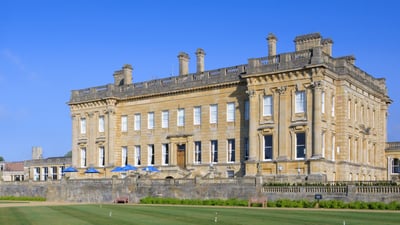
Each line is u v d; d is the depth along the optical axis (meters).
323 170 54.41
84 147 77.88
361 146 63.34
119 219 30.48
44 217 32.69
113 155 74.06
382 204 40.91
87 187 63.03
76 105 78.88
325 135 56.47
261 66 59.16
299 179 53.59
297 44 60.38
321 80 54.91
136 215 33.75
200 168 65.19
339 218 30.64
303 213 35.50
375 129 68.94
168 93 69.25
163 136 69.62
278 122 57.41
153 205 50.00
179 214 34.56
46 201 65.94
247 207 45.44
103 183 61.62
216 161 64.31
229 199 50.31
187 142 66.69
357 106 62.88
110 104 74.38
